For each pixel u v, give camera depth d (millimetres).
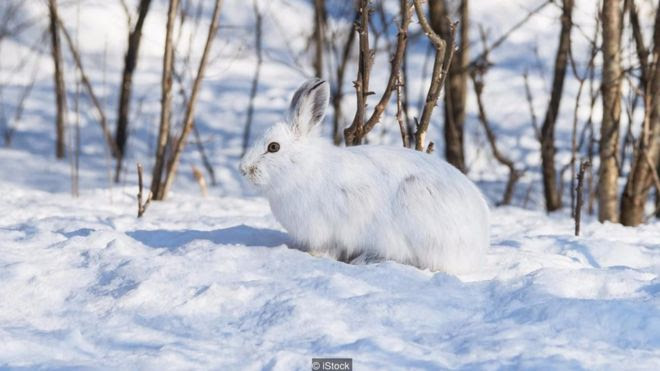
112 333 6875
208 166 18828
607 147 13852
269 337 6812
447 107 17406
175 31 25812
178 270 8062
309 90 8625
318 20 19031
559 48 16578
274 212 8828
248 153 8609
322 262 8320
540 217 13547
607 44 13547
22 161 18797
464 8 17438
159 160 14203
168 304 7426
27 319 7223
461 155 17719
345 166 8594
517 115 23047
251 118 22203
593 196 16250
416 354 6430
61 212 11562
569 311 7039
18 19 25781
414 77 25047
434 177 8562
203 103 23531
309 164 8562
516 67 25422
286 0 28156
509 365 6254
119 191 14992
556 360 6277
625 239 11031
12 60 24969
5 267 8148
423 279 8039
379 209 8523
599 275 7996
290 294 7457
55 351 6566
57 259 8555
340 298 7453
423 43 27078
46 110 22375
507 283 7852
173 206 13211
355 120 10648
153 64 25828
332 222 8594
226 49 25859
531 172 20625
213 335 6879
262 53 26172
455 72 17531
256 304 7367
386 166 8617
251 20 27391
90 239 9141
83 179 17891
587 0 25266
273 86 24859
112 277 8016
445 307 7312
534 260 9047
